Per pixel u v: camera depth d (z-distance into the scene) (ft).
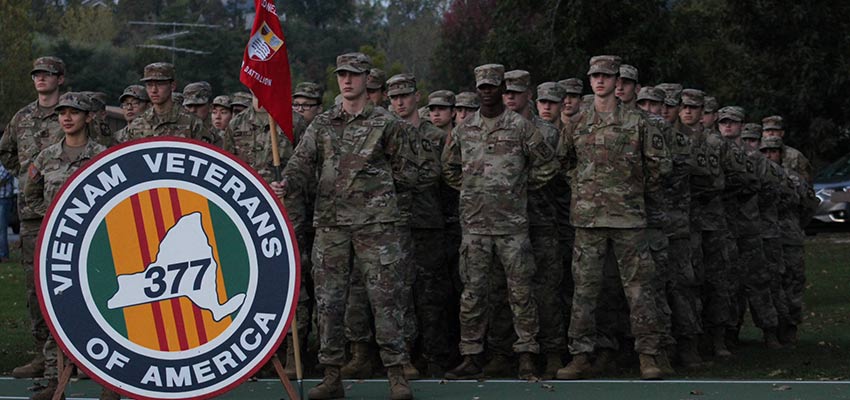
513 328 33.60
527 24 89.30
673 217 35.50
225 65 220.23
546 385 30.40
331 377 28.25
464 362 31.91
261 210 22.38
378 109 28.25
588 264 32.09
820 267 65.46
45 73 33.01
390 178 28.17
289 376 32.63
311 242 34.96
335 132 28.04
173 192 22.17
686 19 85.35
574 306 32.17
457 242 35.60
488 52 84.64
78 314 21.74
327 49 264.11
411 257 30.48
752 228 41.16
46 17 263.08
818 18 88.28
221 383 22.13
